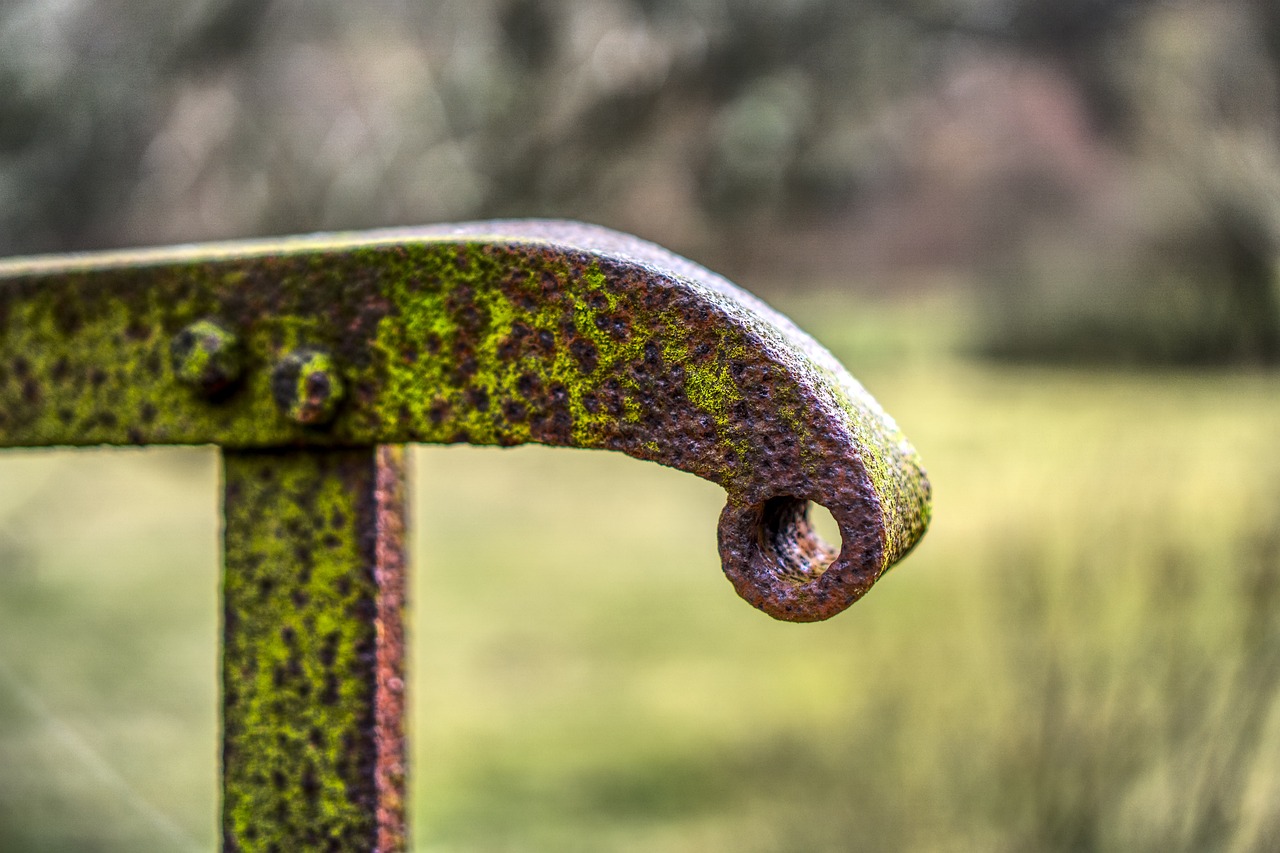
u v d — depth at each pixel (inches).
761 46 268.5
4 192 233.0
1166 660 127.3
